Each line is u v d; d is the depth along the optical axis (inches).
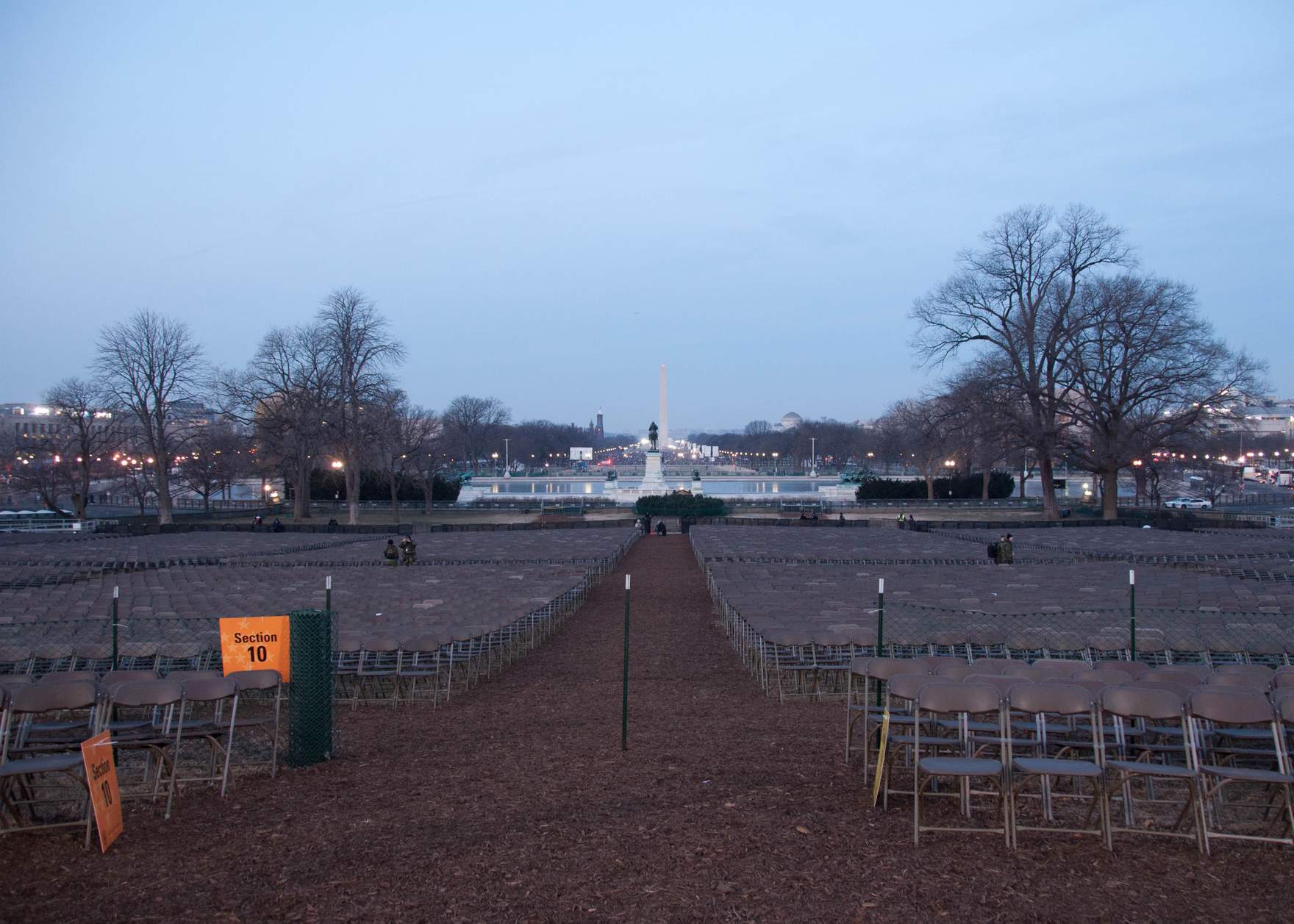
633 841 312.0
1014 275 2551.7
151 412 2775.6
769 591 938.7
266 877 289.0
